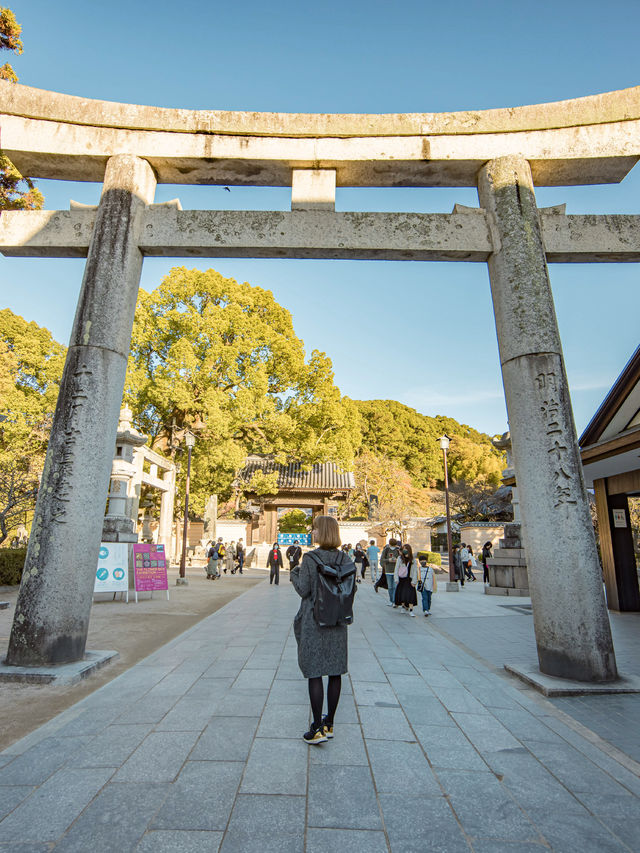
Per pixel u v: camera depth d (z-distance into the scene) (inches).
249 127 262.7
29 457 697.0
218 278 1069.8
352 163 263.0
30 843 90.3
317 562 143.3
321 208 262.2
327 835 94.0
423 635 315.9
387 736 143.5
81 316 237.8
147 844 90.4
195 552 1151.6
